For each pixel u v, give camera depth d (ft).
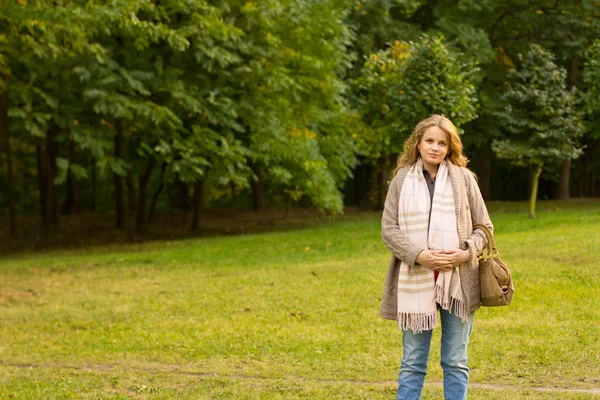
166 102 57.77
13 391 20.13
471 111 53.83
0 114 57.62
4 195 103.60
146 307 33.06
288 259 46.32
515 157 56.18
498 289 13.24
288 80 60.75
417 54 52.08
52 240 69.67
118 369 22.66
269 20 61.72
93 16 47.11
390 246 13.53
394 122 54.65
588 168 101.50
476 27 80.38
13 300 37.22
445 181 13.57
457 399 13.43
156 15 53.42
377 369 20.99
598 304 27.12
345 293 32.99
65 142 58.54
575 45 75.51
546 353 21.02
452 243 13.23
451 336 13.44
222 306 32.27
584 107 56.75
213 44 57.67
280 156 68.08
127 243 65.98
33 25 46.93
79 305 34.76
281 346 24.40
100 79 53.36
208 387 19.66
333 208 71.10
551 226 50.78
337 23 68.03
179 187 100.27
